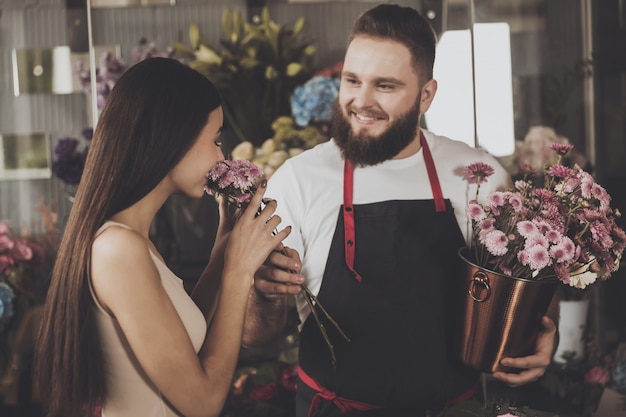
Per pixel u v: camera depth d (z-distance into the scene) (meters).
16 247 3.25
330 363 2.33
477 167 2.27
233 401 3.04
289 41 3.23
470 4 3.17
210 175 1.93
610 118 3.25
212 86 1.85
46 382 1.77
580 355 3.22
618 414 2.85
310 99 3.10
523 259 2.00
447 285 2.35
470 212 2.10
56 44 3.28
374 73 2.39
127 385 1.78
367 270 2.36
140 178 1.74
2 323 3.19
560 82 3.23
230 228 2.15
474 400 2.21
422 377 2.31
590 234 2.09
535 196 2.13
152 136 1.74
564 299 3.22
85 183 1.75
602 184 3.30
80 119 3.31
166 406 1.81
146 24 3.26
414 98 2.42
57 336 1.73
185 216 3.25
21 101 3.30
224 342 1.84
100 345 1.76
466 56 3.17
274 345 3.15
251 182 1.95
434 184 2.44
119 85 1.77
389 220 2.39
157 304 1.72
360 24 2.43
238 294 1.87
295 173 2.48
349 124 2.43
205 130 1.81
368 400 2.32
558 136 3.25
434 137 2.53
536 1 3.19
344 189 2.43
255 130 3.20
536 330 2.14
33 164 3.31
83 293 1.71
